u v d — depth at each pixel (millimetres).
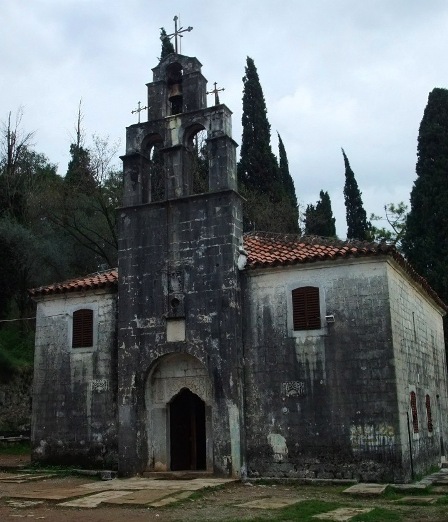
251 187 45625
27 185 47188
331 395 19469
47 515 14070
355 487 17375
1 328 40344
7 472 22250
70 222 42406
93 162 43125
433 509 14570
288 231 44438
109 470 21500
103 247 43344
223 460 19750
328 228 51000
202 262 21328
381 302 19453
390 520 13062
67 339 23641
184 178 22547
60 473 21500
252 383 20484
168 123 22938
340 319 19812
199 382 21203
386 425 18641
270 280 20984
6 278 39688
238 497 16688
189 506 15203
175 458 21453
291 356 20188
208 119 22312
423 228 37156
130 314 22000
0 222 40781
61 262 42844
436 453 23578
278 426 19906
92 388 22734
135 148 23297
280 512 14000
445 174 36906
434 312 28281
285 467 19562
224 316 20641
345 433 19078
